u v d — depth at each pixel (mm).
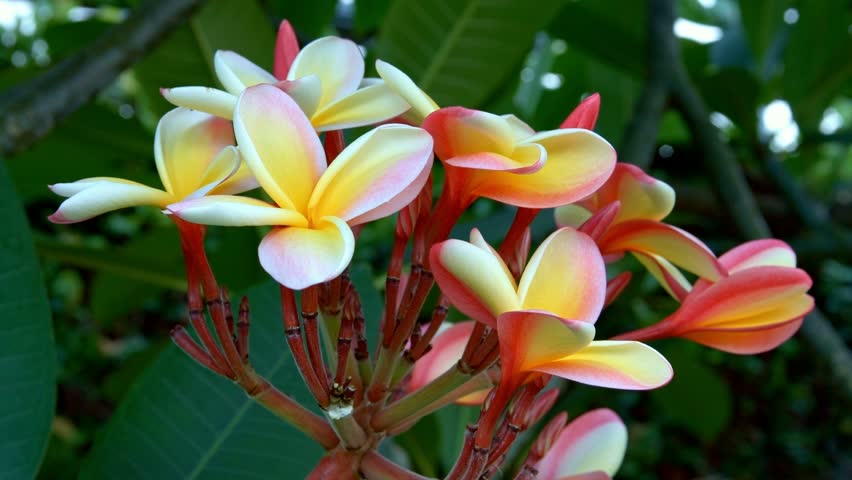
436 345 554
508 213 874
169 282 932
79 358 2340
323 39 502
